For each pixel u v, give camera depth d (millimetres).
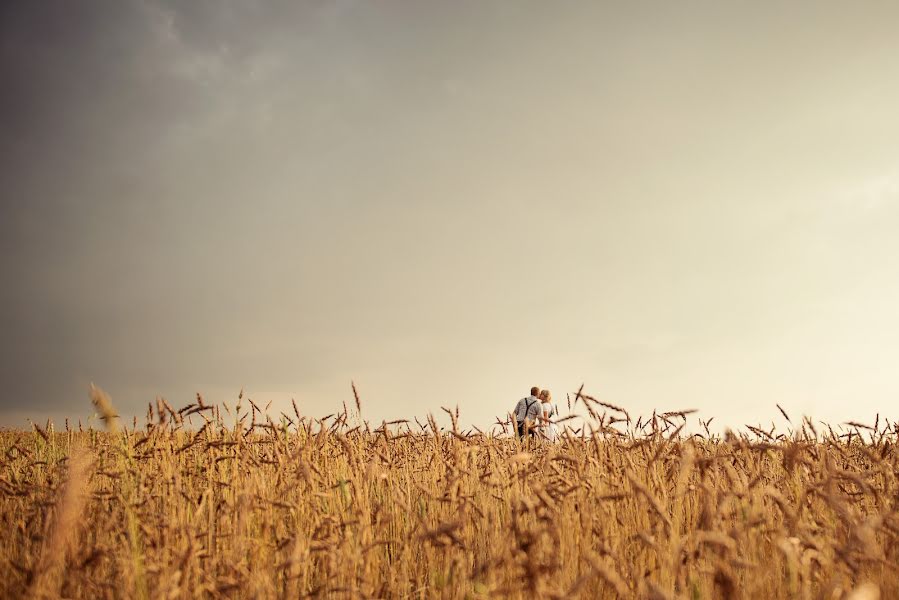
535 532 3146
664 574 3074
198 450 5504
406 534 4266
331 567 3660
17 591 3557
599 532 3600
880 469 4047
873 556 2947
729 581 2736
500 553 3516
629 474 3719
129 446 4516
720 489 3709
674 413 4160
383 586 3979
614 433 4641
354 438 5441
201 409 5156
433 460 5297
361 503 4227
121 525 4078
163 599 3109
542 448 5109
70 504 3301
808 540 3059
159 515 4023
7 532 4477
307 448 4930
